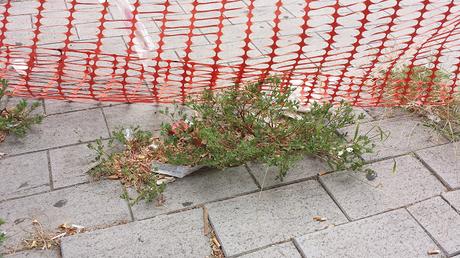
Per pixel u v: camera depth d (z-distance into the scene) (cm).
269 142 293
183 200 271
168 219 259
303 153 300
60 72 351
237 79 345
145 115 339
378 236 252
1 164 294
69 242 245
